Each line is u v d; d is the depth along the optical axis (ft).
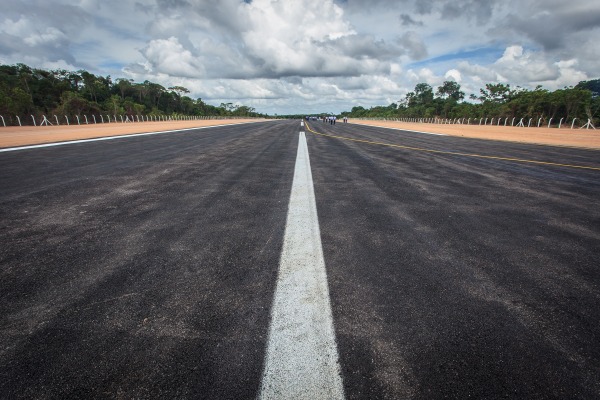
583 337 4.61
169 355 4.07
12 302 5.16
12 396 3.44
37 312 4.90
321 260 6.99
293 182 15.90
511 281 6.24
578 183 17.06
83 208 10.72
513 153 32.24
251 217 10.02
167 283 5.85
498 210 11.46
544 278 6.40
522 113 158.92
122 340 4.32
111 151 28.22
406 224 9.66
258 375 3.76
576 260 7.31
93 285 5.73
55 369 3.82
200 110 392.06
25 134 52.37
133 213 10.24
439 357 4.14
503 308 5.29
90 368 3.84
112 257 6.94
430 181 16.87
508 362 4.09
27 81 202.49
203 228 8.92
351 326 4.71
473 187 15.48
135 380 3.68
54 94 205.67
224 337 4.41
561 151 35.60
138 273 6.22
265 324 4.71
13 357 3.98
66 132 59.00
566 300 5.60
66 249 7.32
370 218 10.20
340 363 3.99
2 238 7.95
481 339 4.50
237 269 6.48
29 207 10.77
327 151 31.58
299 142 41.78
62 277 6.01
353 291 5.71
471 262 7.06
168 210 10.64
